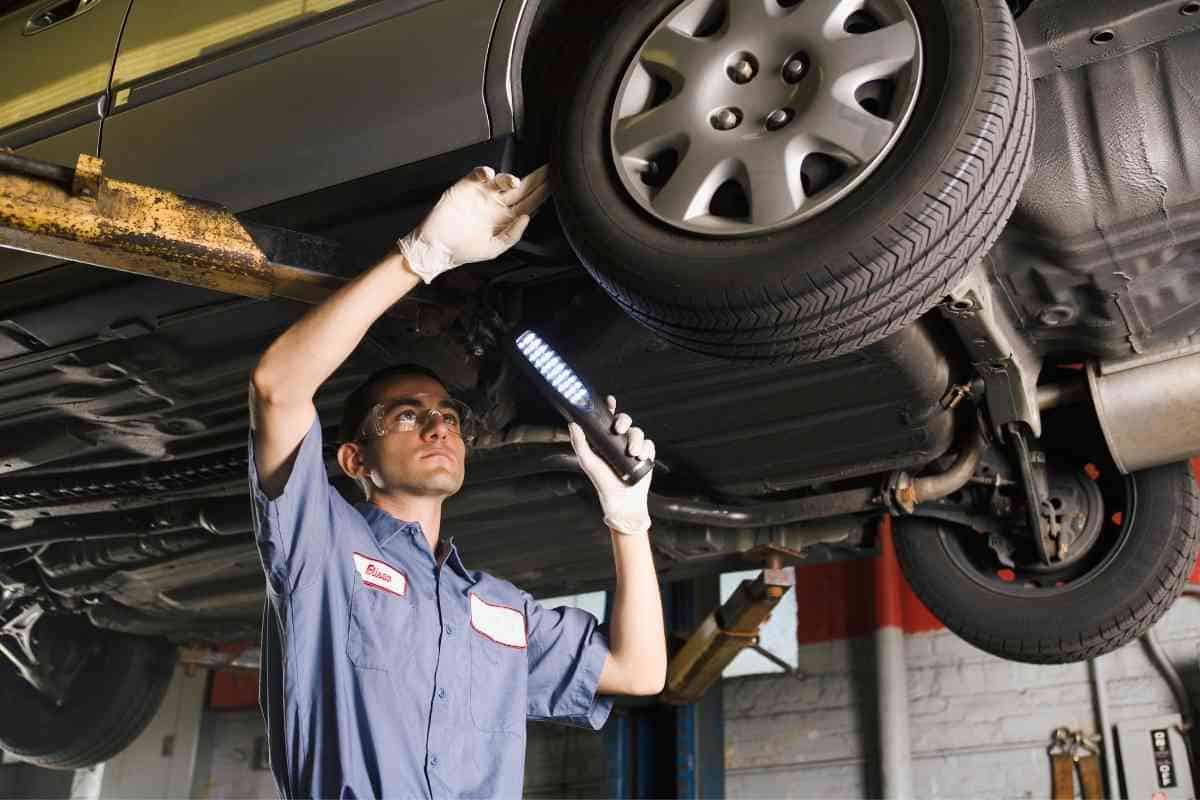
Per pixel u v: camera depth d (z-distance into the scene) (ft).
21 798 23.52
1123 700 17.54
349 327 5.81
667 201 6.50
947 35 6.29
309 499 5.87
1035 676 18.29
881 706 18.88
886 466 9.30
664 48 6.90
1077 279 7.97
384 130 7.68
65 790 23.63
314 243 7.23
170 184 8.30
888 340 7.86
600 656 6.84
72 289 8.61
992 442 9.74
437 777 5.68
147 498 10.57
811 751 19.53
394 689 5.78
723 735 20.18
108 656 14.71
